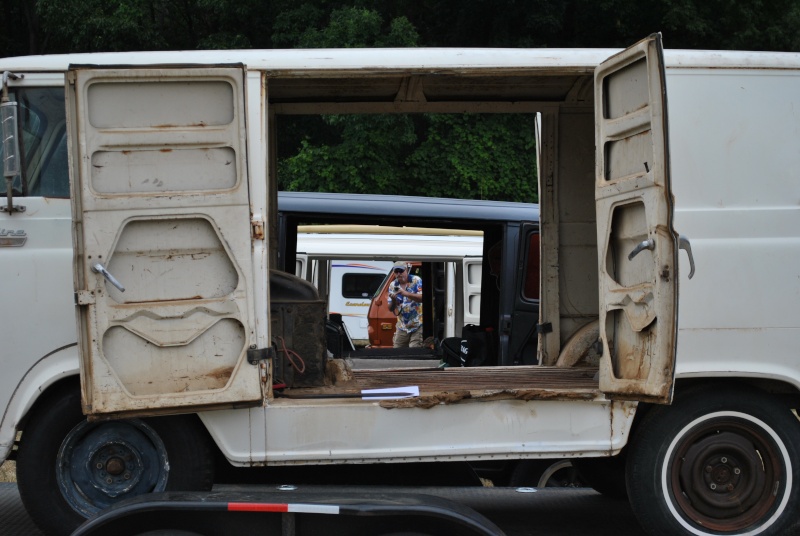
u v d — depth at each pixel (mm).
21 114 4562
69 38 18547
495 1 17781
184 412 4250
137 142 4219
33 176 4551
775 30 17953
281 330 4906
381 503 3621
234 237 4262
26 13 21047
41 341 4414
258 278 4340
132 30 17969
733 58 4730
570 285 6281
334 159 15562
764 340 4598
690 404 4590
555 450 4484
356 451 4391
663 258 4117
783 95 4746
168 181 4254
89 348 4156
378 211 7957
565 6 18188
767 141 4711
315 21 17672
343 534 3656
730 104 4711
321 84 5531
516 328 7617
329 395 4555
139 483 4453
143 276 4230
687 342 4551
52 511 4379
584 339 6066
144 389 4211
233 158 4297
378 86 5652
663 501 4559
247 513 3646
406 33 16469
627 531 5105
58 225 4480
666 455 4570
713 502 4605
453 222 7863
